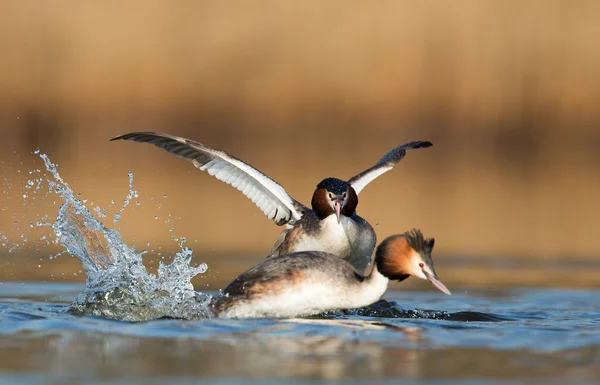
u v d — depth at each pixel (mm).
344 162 24344
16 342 6664
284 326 7465
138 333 7039
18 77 28875
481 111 28781
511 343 6836
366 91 28891
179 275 8781
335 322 7770
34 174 21531
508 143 29000
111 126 28844
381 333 7219
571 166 27031
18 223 15555
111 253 9062
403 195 20438
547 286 11070
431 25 28906
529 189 22109
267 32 29172
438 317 8680
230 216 17484
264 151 27297
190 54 29062
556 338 7078
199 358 6172
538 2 29016
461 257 13539
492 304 9773
